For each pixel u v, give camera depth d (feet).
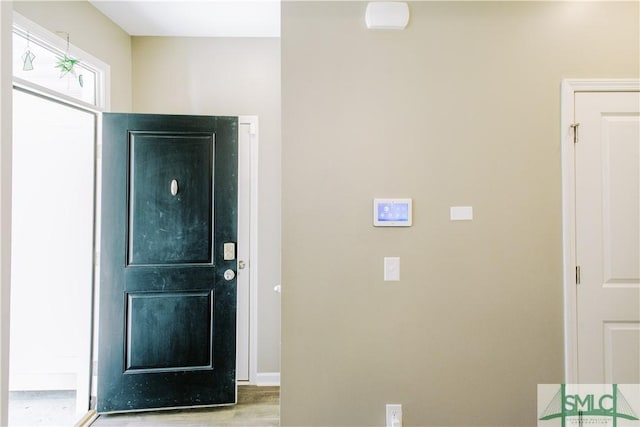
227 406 7.03
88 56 6.55
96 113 6.90
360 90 5.11
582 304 5.12
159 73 7.88
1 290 2.85
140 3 6.64
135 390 6.68
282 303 5.05
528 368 5.13
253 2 6.67
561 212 5.18
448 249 5.14
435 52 5.15
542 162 5.19
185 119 6.91
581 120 5.15
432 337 5.12
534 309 5.16
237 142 7.07
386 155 5.13
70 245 7.25
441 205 5.15
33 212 7.20
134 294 6.74
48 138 7.07
